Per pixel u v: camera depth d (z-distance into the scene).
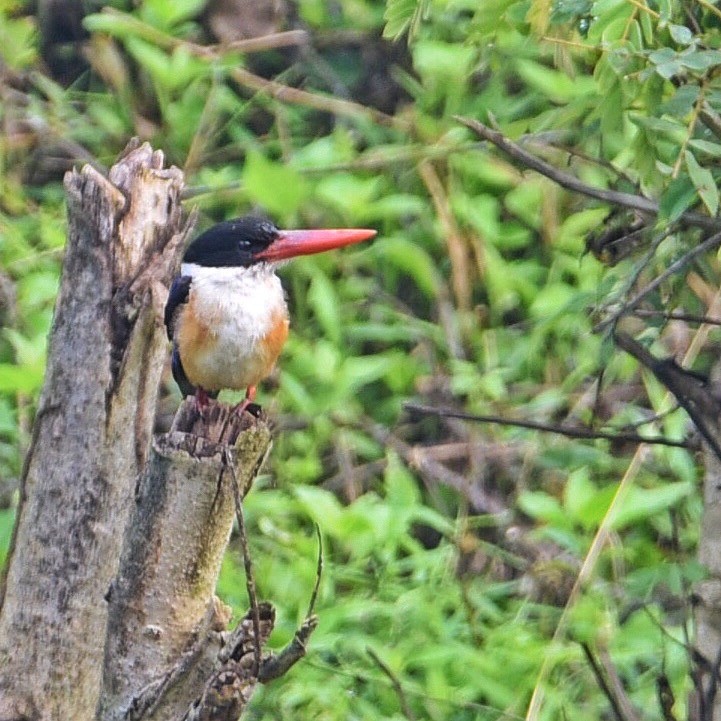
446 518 11.06
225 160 13.31
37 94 13.99
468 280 12.30
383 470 11.65
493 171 11.80
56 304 7.43
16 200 12.55
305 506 10.06
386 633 9.93
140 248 7.35
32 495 7.45
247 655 5.90
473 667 9.29
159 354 7.42
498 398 11.41
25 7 14.30
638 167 6.67
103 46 13.41
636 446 10.56
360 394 12.37
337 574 10.12
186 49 12.79
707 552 7.22
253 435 6.43
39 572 7.42
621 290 7.04
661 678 7.62
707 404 7.04
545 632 9.98
